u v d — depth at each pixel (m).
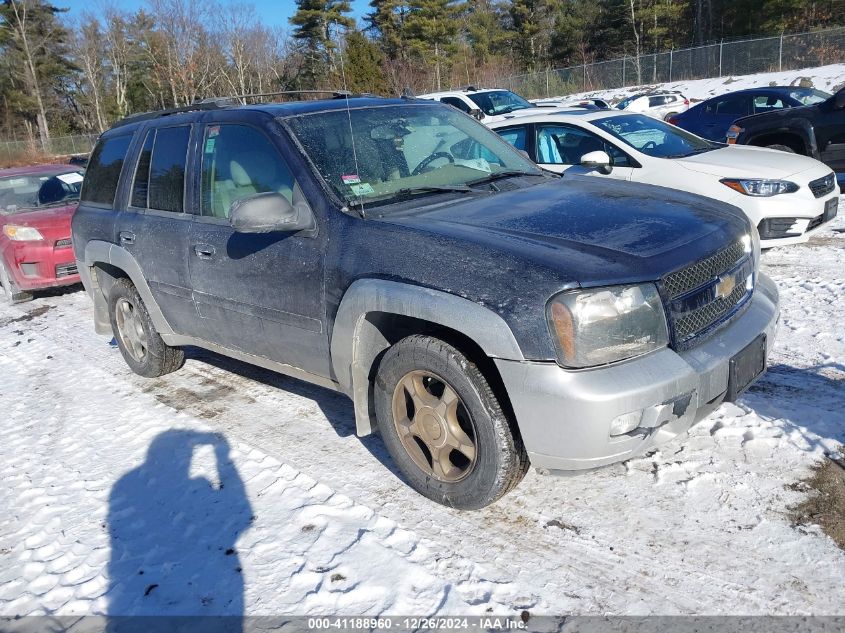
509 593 2.74
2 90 61.75
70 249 8.34
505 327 2.76
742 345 3.11
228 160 4.09
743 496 3.20
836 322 5.16
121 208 4.98
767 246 6.90
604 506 3.24
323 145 3.77
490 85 42.72
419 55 49.91
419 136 4.16
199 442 4.26
